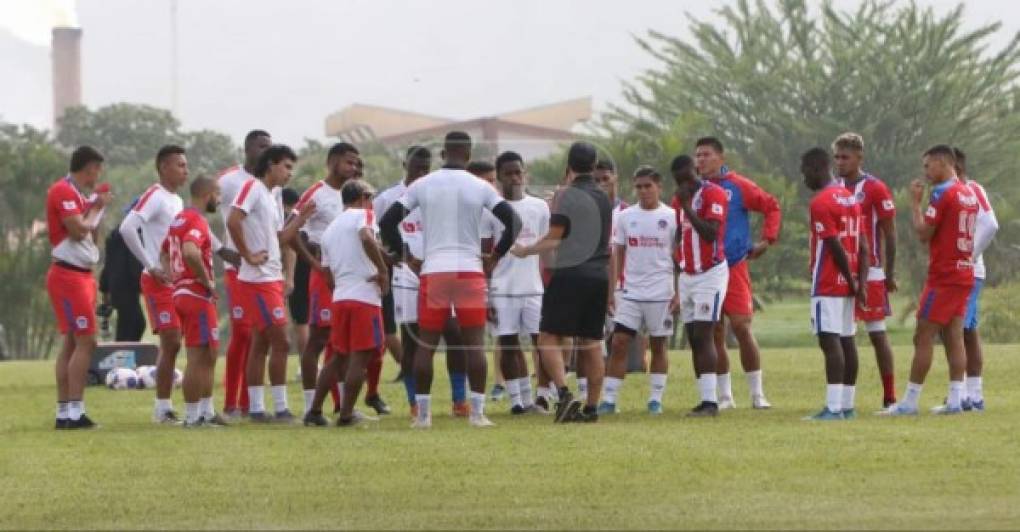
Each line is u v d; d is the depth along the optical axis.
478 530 24.53
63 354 41.78
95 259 41.75
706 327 41.53
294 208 45.81
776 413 42.25
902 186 194.38
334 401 44.50
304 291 49.16
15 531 25.20
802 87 196.12
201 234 41.00
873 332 42.50
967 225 40.19
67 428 41.31
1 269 168.25
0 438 38.56
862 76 195.62
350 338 40.03
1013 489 27.62
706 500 26.91
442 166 40.84
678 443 34.44
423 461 32.25
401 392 52.22
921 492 27.42
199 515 26.34
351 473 30.83
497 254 38.16
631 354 57.88
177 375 57.47
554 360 40.78
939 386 50.50
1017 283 154.50
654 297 42.81
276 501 27.62
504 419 41.72
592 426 38.50
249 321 42.88
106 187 41.81
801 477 29.30
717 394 44.88
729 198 43.56
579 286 39.88
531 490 28.38
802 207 184.25
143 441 37.19
